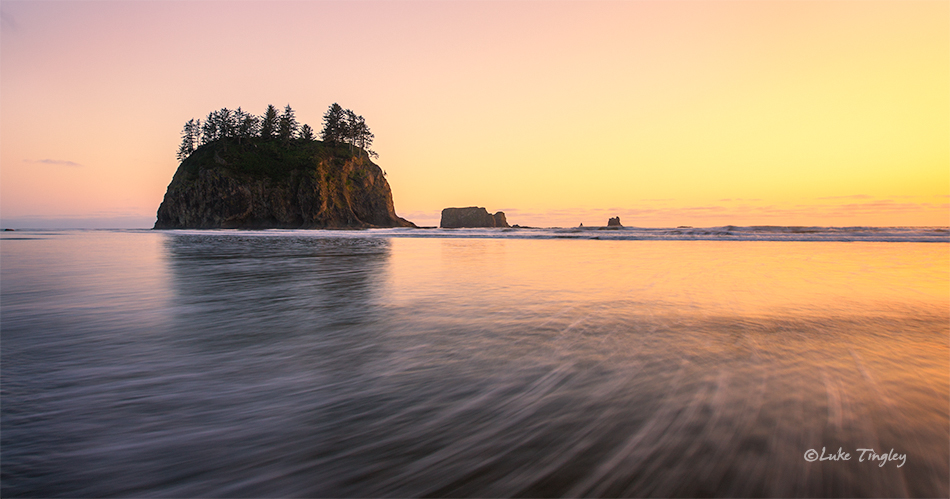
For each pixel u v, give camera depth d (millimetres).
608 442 2174
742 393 2773
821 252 16078
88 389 2990
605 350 3814
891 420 2361
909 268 10672
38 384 3082
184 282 8898
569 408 2594
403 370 3357
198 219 89188
